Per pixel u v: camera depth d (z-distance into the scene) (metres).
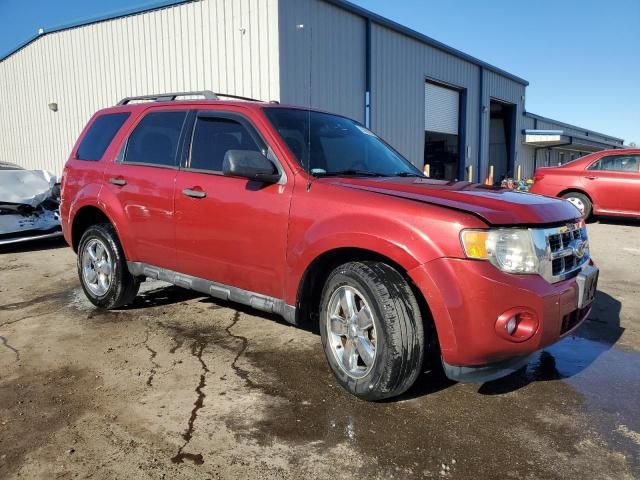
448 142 21.59
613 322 4.78
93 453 2.64
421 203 2.96
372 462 2.59
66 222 5.25
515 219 2.85
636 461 2.61
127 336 4.30
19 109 19.69
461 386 3.43
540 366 3.79
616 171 10.87
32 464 2.55
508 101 26.09
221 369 3.65
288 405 3.14
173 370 3.63
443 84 20.27
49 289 5.84
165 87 14.59
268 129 3.75
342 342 3.31
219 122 4.09
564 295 2.92
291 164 3.55
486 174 23.89
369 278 3.00
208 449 2.68
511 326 2.75
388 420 2.99
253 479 2.45
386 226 2.97
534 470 2.54
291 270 3.42
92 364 3.73
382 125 16.38
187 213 4.06
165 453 2.65
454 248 2.76
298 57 12.83
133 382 3.44
